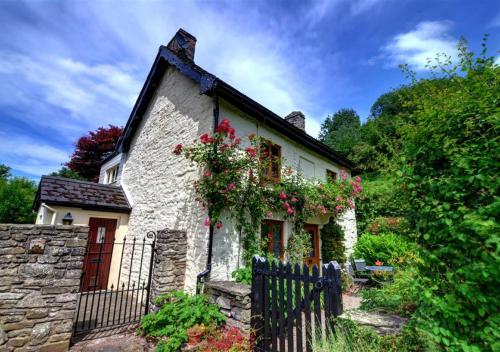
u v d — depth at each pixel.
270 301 3.39
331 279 2.65
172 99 7.62
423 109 2.46
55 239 4.09
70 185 8.30
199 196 5.59
